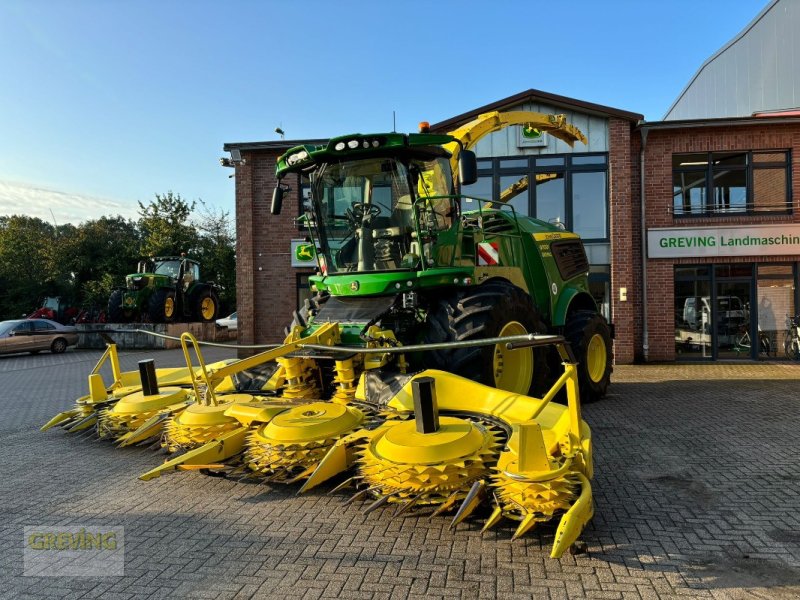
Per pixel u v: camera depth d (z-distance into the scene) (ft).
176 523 12.84
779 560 10.63
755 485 14.94
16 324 64.90
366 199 19.76
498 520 11.16
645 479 15.56
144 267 76.69
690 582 9.84
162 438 17.39
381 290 18.78
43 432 22.48
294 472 13.69
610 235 42.75
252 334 46.55
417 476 11.32
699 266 43.91
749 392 29.63
